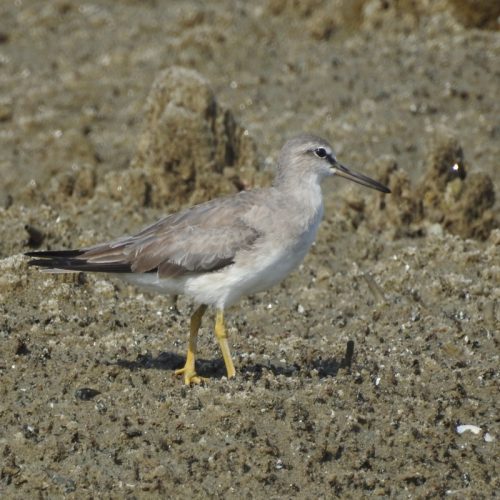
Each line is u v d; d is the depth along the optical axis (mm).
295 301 15281
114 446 10953
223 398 11422
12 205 18078
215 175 18203
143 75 24328
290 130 21516
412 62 23641
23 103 23281
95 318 14055
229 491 10391
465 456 11133
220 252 11883
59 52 25922
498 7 25156
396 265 16047
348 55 24547
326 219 17672
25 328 13453
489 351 13664
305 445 10922
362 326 14258
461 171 17984
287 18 26469
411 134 21016
